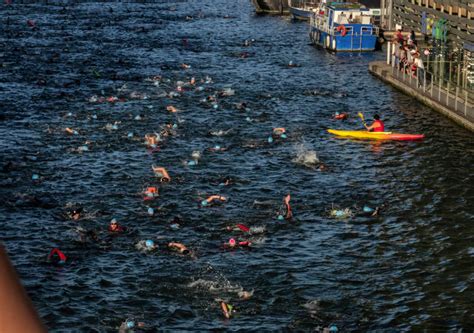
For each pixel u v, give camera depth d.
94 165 36.38
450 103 47.25
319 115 47.59
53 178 34.31
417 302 22.64
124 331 20.53
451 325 21.16
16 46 72.19
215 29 87.69
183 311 21.78
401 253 26.39
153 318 21.36
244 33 84.94
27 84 55.19
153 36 81.12
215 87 55.34
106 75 59.22
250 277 24.12
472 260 25.69
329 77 60.22
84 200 31.41
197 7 108.69
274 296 22.88
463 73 47.53
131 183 33.69
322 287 23.56
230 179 34.16
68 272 24.36
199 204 31.00
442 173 35.69
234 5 112.25
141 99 50.97
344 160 37.91
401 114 47.72
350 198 32.19
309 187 33.62
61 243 26.80
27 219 29.19
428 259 25.84
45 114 46.31
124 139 40.88
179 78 58.66
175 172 35.31
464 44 49.03
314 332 20.62
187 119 45.53
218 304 22.23
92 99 50.50
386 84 57.38
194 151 38.72
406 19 69.31
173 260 25.36
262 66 64.81
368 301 22.70
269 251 26.36
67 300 22.36
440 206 31.27
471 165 36.88
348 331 20.80
